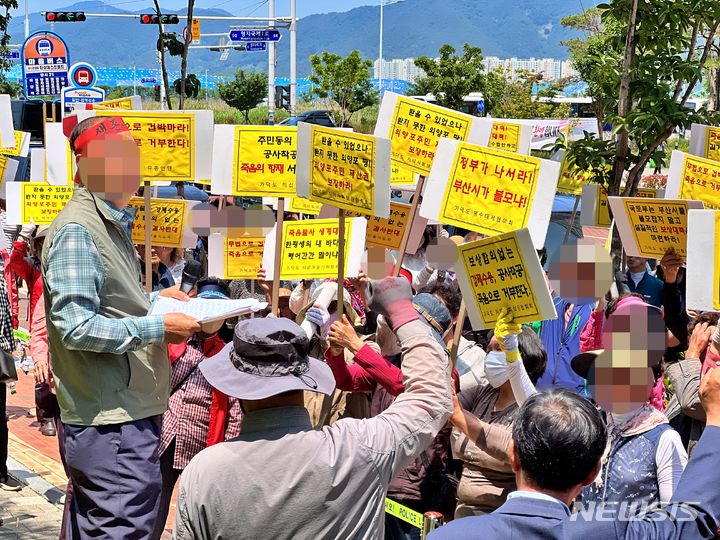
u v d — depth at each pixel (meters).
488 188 4.36
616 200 5.99
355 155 4.24
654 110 7.13
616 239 7.25
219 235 6.22
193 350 5.16
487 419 4.39
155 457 3.99
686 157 6.14
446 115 5.45
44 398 6.23
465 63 38.00
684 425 5.08
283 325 2.99
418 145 5.47
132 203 6.49
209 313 3.87
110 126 3.88
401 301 3.28
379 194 4.21
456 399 4.03
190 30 11.51
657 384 4.12
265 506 2.84
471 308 3.87
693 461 2.62
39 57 14.39
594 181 8.20
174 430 5.07
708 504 2.53
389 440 2.99
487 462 4.23
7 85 27.81
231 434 5.10
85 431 3.84
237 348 2.98
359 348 3.95
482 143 5.43
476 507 4.29
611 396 3.77
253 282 6.71
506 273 3.74
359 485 2.92
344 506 2.89
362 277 5.47
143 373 3.94
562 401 2.70
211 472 2.87
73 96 13.18
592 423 2.63
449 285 5.74
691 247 3.97
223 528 2.85
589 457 2.60
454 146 4.40
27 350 10.52
